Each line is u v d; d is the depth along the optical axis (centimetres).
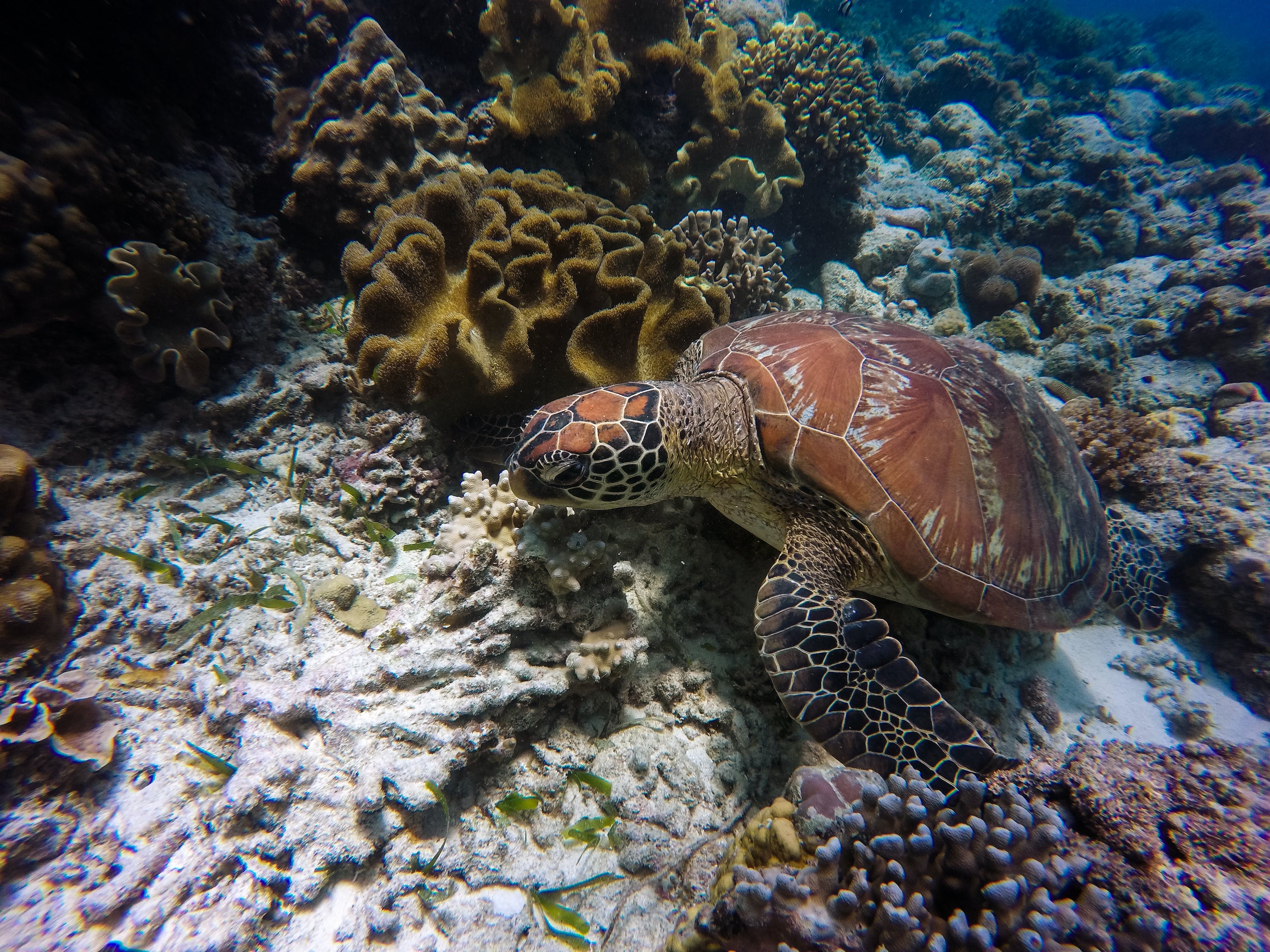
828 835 42
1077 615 58
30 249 52
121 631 49
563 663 50
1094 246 162
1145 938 37
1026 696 62
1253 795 41
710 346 66
